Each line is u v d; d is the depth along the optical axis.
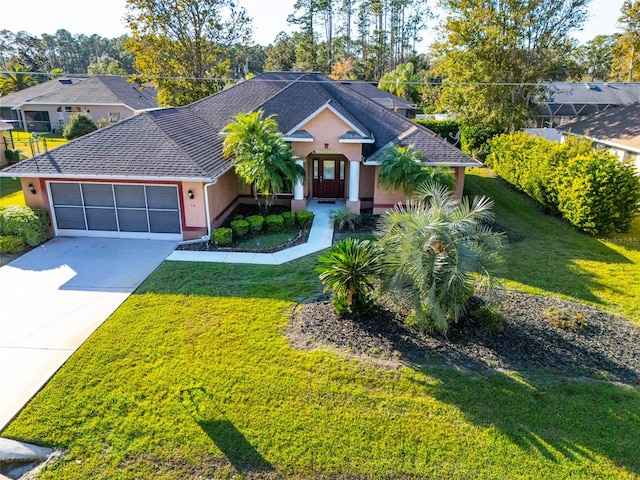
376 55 77.50
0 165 30.09
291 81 26.23
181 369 9.17
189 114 23.38
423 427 7.71
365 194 21.70
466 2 33.22
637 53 51.19
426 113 54.78
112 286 13.10
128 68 104.88
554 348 9.94
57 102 48.06
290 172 18.64
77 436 7.53
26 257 15.37
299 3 76.06
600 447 7.34
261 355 9.65
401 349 9.85
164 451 7.23
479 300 11.74
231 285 13.18
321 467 6.96
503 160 28.06
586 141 21.12
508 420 7.88
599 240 17.92
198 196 16.66
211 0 40.16
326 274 10.84
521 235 18.45
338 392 8.51
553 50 33.69
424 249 9.52
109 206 17.11
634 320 11.45
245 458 7.11
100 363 9.38
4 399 8.32
